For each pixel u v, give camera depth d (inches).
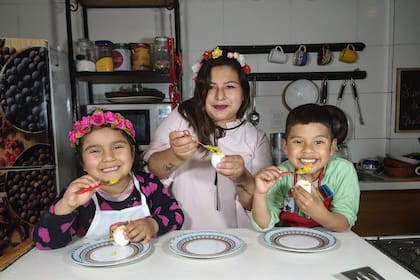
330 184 43.0
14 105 67.6
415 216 82.3
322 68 96.1
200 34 94.2
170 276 27.0
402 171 85.1
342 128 80.9
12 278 27.2
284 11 94.3
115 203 40.9
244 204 47.8
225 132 51.3
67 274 27.8
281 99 96.6
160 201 43.6
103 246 32.9
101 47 81.7
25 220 70.0
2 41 66.1
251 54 95.3
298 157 41.3
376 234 82.5
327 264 28.6
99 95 95.0
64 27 92.5
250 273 27.3
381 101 97.8
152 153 49.9
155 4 89.7
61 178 76.2
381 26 95.7
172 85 78.4
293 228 36.9
